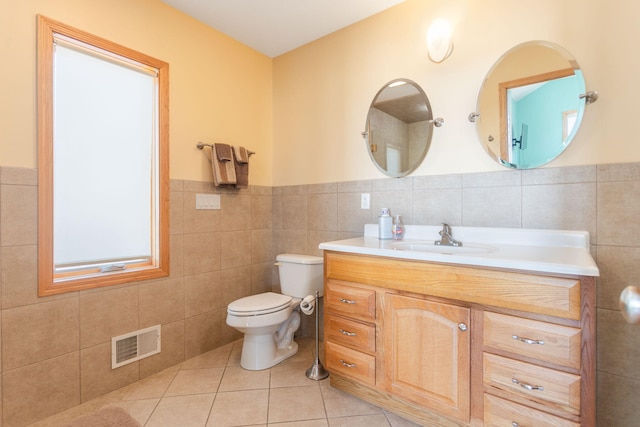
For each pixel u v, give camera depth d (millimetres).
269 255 2760
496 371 1214
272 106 2781
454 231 1789
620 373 1386
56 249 1612
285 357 2180
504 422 1197
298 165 2607
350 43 2281
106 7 1760
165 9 2035
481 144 1728
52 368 1563
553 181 1537
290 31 2367
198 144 2215
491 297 1223
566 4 1500
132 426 1051
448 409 1331
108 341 1770
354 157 2273
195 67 2205
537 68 1568
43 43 1524
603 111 1416
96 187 1761
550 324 1104
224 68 2400
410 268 1432
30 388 1493
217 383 1871
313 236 2514
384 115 2107
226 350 2322
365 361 1594
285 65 2691
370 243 1794
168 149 2047
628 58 1367
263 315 1936
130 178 1908
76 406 1640
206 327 2287
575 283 1058
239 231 2516
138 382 1878
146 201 1990
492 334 1223
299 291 2311
